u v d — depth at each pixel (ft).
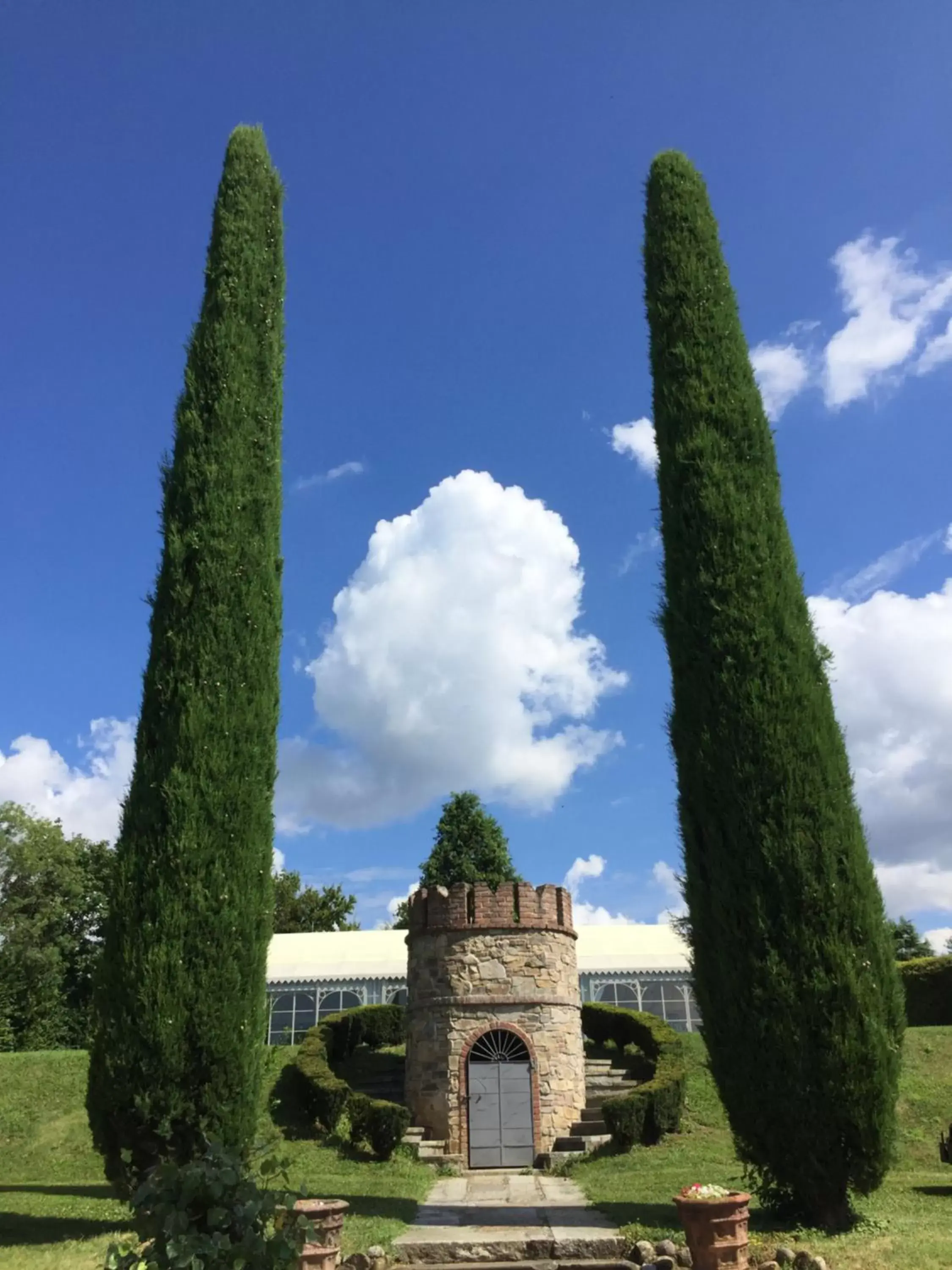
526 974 65.98
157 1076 31.09
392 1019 84.48
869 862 33.53
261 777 36.65
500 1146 61.36
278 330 46.29
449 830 142.72
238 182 48.24
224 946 33.06
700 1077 69.41
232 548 39.34
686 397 41.68
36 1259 29.32
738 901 32.86
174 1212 18.60
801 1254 26.71
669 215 46.26
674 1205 38.42
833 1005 30.83
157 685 36.68
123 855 34.06
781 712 34.58
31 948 132.77
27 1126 63.21
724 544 38.01
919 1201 38.11
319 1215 26.84
